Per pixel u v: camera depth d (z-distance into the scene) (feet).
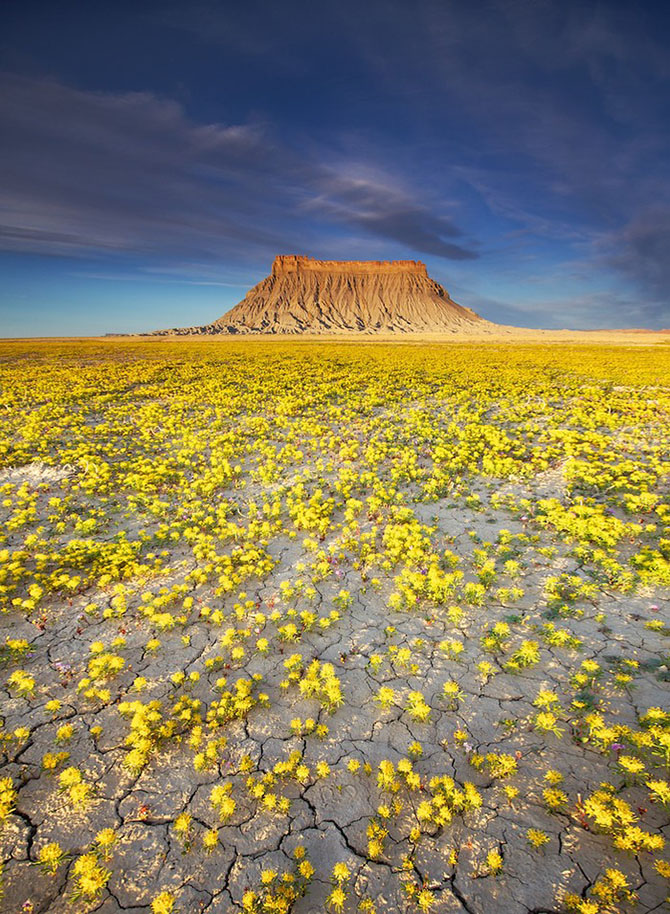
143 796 12.82
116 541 27.35
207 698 16.06
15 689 16.51
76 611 20.89
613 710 14.65
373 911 10.05
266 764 13.65
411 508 31.24
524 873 10.64
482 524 28.68
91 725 15.05
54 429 51.39
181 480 36.86
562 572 22.81
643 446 43.34
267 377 99.14
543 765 13.12
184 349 203.72
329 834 11.80
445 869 10.85
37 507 32.78
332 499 31.40
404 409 65.46
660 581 20.89
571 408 63.00
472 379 96.78
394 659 17.48
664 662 16.24
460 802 11.80
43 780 13.33
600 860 10.75
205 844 11.39
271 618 19.79
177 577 23.57
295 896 10.37
